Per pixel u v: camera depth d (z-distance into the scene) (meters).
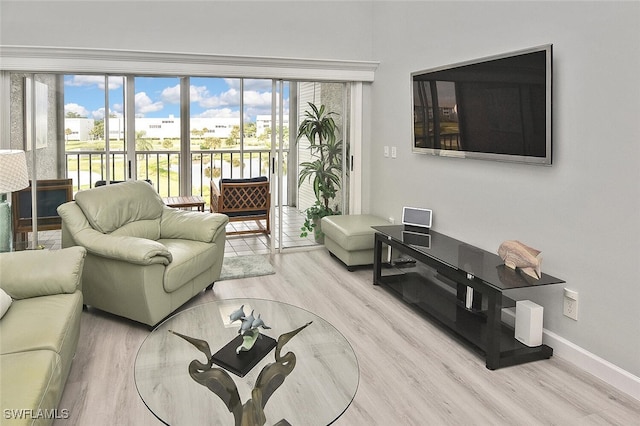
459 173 3.70
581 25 2.60
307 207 5.20
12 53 3.97
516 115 2.97
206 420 1.59
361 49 5.10
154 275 3.05
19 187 3.09
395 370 2.65
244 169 5.02
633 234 2.38
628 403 2.34
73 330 2.34
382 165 4.98
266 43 4.79
